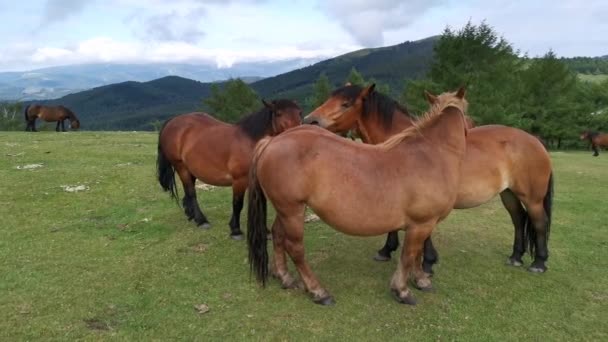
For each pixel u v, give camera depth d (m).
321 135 3.38
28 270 4.11
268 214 6.51
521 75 26.84
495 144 4.17
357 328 3.33
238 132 4.94
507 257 4.94
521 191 4.30
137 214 6.11
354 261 4.65
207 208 6.58
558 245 5.40
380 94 4.41
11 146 11.71
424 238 3.49
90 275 4.07
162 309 3.50
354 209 3.25
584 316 3.67
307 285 3.69
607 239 5.67
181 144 5.36
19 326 3.15
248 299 3.73
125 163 9.79
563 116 26.77
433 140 3.43
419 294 3.94
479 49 22.59
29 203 6.38
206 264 4.44
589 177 10.95
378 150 3.38
